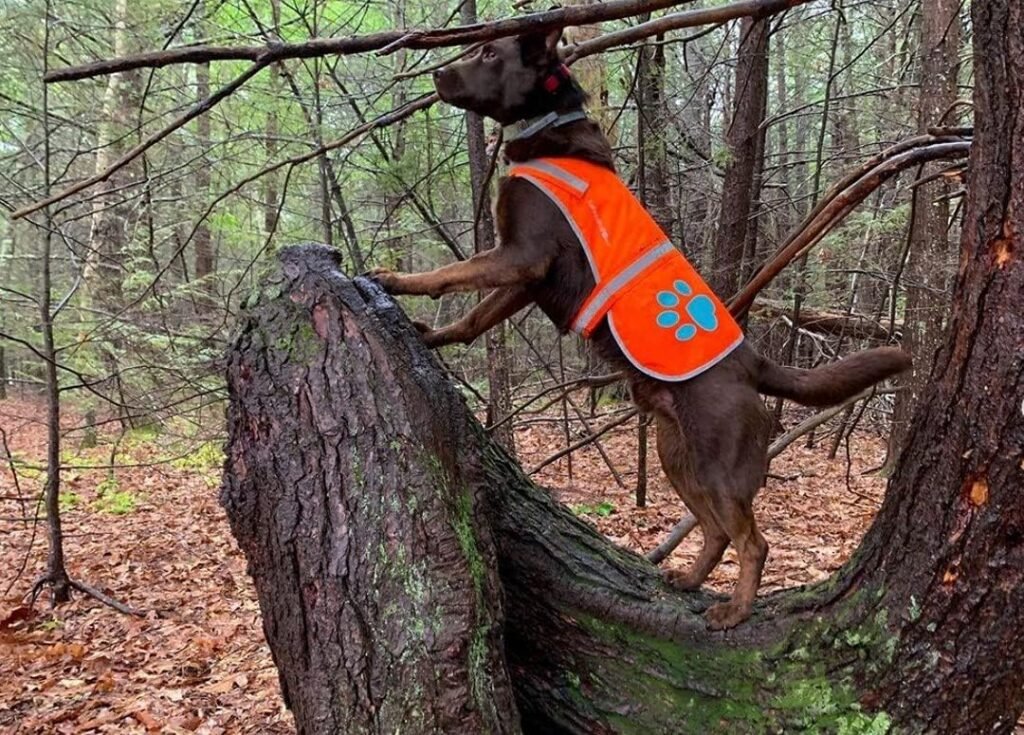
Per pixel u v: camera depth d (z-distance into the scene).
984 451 2.08
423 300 11.64
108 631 6.47
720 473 2.98
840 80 13.57
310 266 2.87
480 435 3.38
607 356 3.25
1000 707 2.19
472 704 2.42
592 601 3.06
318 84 7.84
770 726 2.55
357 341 2.70
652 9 2.27
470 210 10.93
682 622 2.93
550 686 3.06
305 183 9.89
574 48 3.36
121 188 4.38
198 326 9.08
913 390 8.53
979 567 2.12
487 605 2.62
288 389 2.66
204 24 7.29
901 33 11.60
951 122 7.89
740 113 9.02
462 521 2.65
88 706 5.16
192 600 7.03
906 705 2.30
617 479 9.12
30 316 9.70
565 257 3.27
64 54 8.66
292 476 2.59
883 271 8.16
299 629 2.56
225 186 10.14
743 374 3.08
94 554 8.24
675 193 11.05
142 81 9.45
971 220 2.14
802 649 2.62
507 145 3.55
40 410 16.55
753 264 8.86
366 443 2.58
